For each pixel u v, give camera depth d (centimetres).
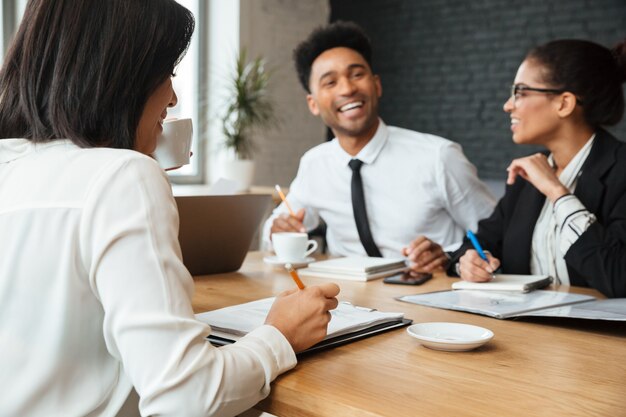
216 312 121
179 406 74
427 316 130
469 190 241
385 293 155
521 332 118
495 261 167
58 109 86
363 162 241
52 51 86
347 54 236
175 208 84
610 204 171
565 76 179
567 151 185
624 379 91
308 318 97
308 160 257
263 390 85
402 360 99
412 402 81
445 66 580
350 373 93
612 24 496
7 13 424
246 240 181
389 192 242
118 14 85
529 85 184
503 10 545
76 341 81
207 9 561
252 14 557
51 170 84
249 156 534
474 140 567
